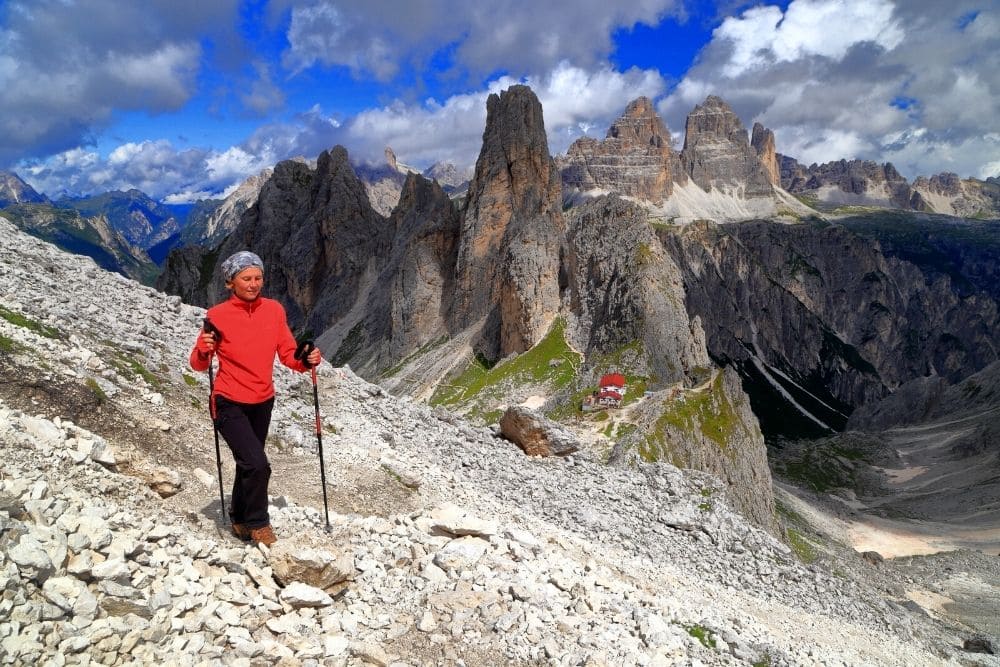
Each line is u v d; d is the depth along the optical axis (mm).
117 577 7113
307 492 13359
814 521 142875
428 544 11852
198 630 7328
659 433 82312
